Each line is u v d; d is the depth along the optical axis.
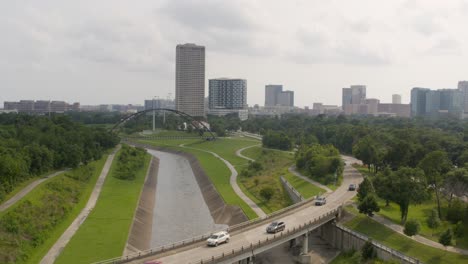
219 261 82.19
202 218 150.25
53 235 114.44
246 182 198.38
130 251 107.56
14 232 103.69
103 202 153.12
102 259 99.56
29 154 161.12
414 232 98.75
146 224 139.62
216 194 178.25
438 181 122.81
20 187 141.25
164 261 80.81
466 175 115.00
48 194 138.75
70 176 172.88
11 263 91.25
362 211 115.94
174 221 145.75
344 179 172.88
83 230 120.50
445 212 120.94
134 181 199.25
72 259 98.56
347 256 106.75
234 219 142.62
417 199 110.75
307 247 107.75
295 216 116.44
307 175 187.12
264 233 100.31
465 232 103.88
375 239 104.69
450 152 181.25
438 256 92.69
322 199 131.00
